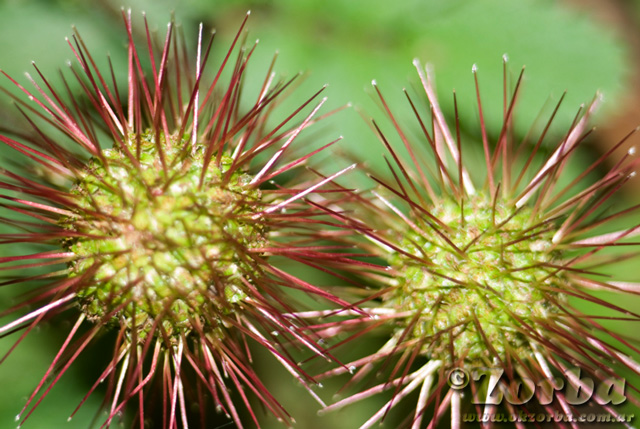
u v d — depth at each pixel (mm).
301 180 83
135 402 87
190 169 72
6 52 87
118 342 72
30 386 85
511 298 75
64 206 74
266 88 80
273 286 78
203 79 87
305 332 78
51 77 87
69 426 85
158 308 71
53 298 74
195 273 71
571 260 77
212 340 74
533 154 78
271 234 77
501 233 76
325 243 84
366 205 80
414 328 76
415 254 76
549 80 87
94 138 73
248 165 76
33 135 84
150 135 74
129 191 71
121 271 71
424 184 79
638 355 87
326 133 86
